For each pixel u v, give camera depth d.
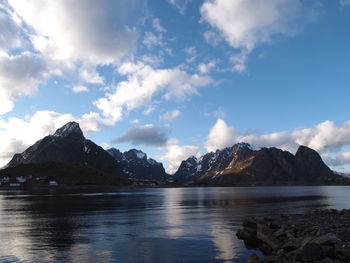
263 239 36.22
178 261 29.53
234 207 93.75
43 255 31.45
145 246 35.69
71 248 34.56
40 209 86.75
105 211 80.50
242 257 31.05
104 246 35.62
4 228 49.81
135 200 134.25
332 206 94.50
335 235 26.75
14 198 150.12
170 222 57.00
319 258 23.58
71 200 133.12
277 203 110.94
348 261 22.42
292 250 28.33
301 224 38.44
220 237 41.34
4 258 30.33
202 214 72.25
